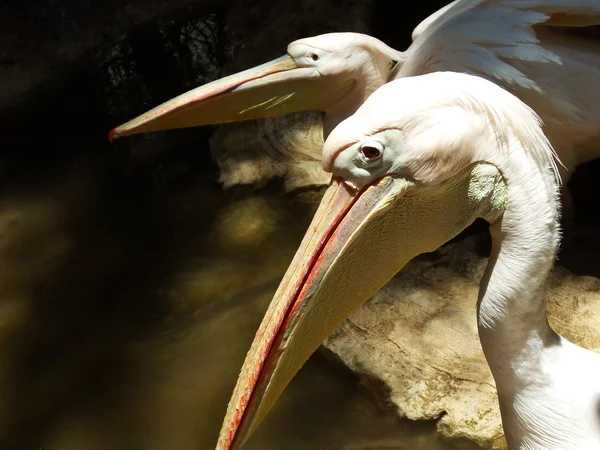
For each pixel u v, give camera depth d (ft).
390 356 4.33
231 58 6.59
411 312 4.50
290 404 4.39
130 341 4.84
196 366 4.66
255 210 5.59
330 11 6.73
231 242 5.38
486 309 2.97
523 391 3.05
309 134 5.94
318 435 4.24
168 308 5.00
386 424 4.24
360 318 4.51
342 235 2.79
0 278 5.27
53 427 4.42
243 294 5.03
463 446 4.07
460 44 4.59
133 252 5.38
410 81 2.80
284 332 2.79
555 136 4.79
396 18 6.70
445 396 4.16
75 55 6.88
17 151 6.19
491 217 2.90
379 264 2.96
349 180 2.78
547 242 2.86
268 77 4.74
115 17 7.08
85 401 4.54
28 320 5.01
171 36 6.95
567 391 3.02
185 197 5.74
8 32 7.00
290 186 5.61
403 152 2.71
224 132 6.04
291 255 5.25
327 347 4.45
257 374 2.77
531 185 2.82
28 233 5.57
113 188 5.86
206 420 4.38
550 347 3.05
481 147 2.76
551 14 4.57
